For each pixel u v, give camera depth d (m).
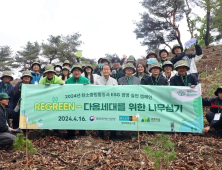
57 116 6.80
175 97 6.86
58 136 7.07
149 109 6.79
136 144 6.25
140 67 8.02
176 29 27.81
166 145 5.57
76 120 6.76
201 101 6.86
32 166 5.21
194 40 8.56
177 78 7.36
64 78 9.30
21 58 36.16
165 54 9.16
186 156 5.54
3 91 7.65
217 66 18.56
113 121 6.74
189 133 7.05
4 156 5.82
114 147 6.11
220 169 4.95
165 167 5.05
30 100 6.84
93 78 8.66
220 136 6.65
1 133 6.16
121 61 11.04
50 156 5.72
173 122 6.80
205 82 13.74
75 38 33.53
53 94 6.86
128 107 6.79
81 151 5.91
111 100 6.81
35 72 8.63
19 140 5.26
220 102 6.99
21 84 7.28
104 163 5.29
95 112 6.79
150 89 6.86
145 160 5.36
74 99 6.83
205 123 7.79
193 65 8.66
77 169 5.10
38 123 6.77
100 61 9.54
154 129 6.75
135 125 6.73
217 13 26.67
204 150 5.80
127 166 5.12
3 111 6.39
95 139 6.70
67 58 31.92
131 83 7.38
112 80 7.43
